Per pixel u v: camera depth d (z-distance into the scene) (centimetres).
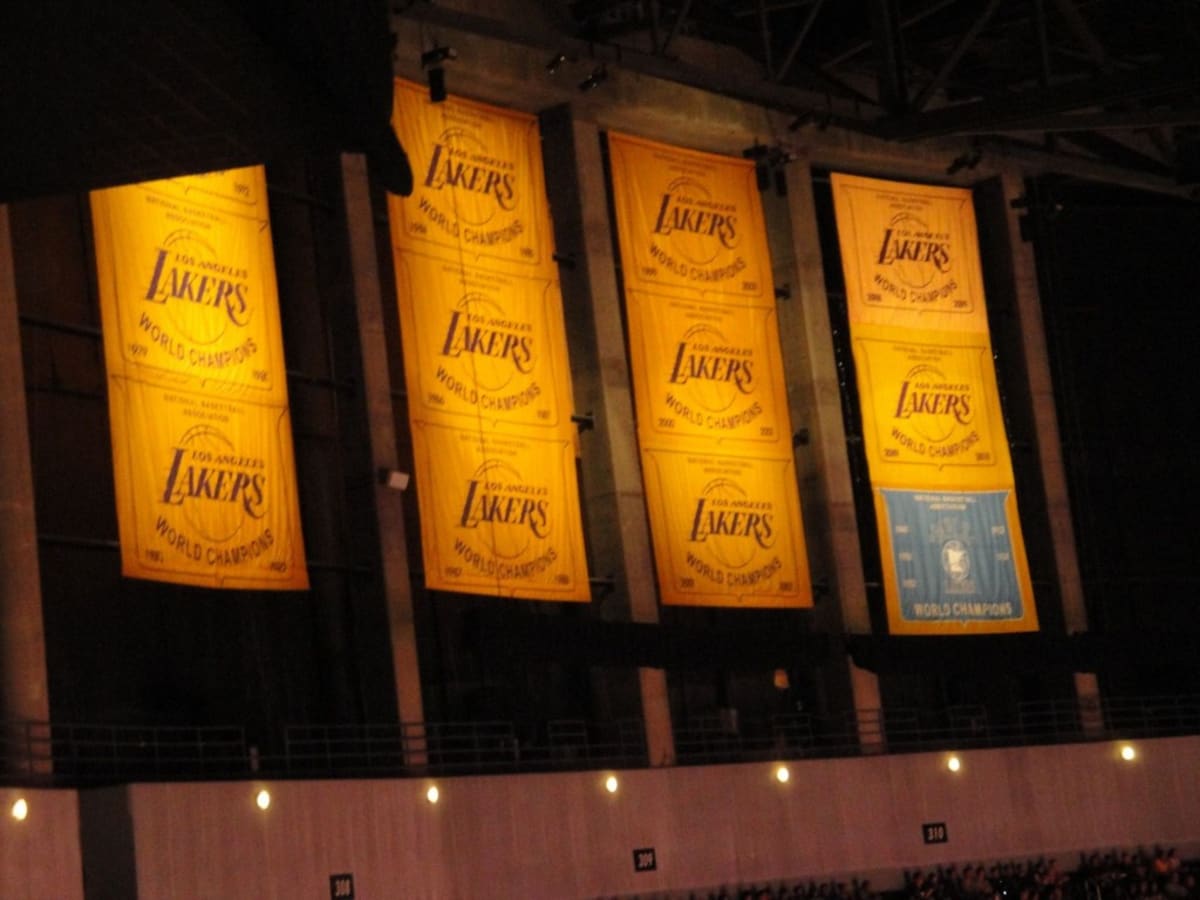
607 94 3784
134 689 2756
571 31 3744
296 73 812
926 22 4241
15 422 2556
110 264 2759
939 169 4384
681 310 3734
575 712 3516
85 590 2727
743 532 3706
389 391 3312
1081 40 3741
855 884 3384
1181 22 4244
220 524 2845
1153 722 4516
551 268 3553
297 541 2962
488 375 3391
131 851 2233
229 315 2928
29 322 2750
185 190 2897
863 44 4194
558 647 3325
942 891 3484
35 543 2552
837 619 3919
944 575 4003
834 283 4272
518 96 3694
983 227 4541
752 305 3847
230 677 2925
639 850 3133
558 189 3756
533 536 3388
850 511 3984
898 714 4056
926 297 4150
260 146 879
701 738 3691
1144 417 4728
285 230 3272
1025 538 4412
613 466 3641
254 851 2411
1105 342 4719
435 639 3344
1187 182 4538
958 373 4147
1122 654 4156
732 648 3594
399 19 3391
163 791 2294
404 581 3225
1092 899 3653
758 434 3781
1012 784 3791
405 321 3288
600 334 3684
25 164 870
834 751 3744
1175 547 4691
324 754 3000
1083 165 4394
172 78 811
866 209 4116
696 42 4038
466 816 2841
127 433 2731
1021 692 4319
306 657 3089
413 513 3422
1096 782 3919
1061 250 4712
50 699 2623
